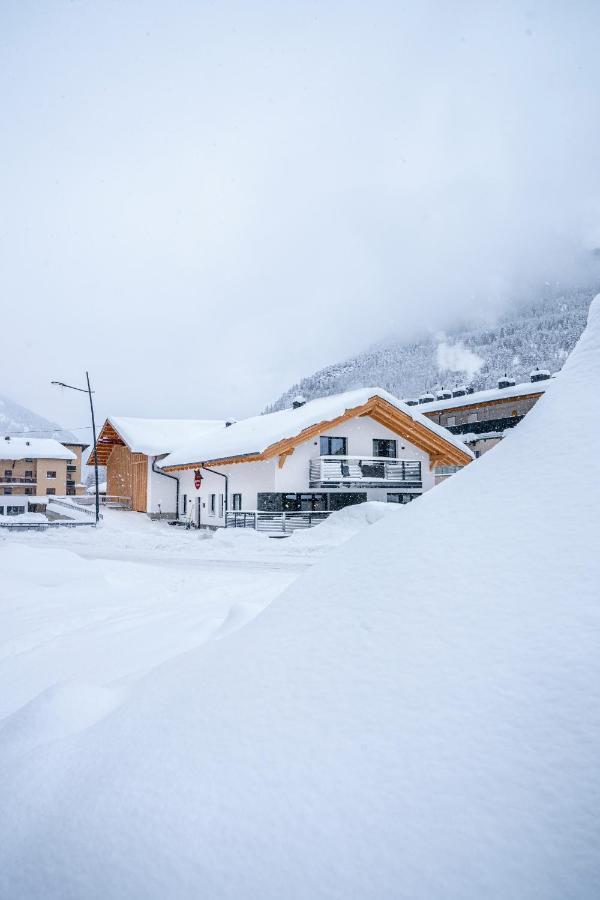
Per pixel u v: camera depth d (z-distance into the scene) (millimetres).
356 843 1670
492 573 2406
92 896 1688
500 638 2129
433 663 2162
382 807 1748
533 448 2967
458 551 2615
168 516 33344
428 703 2021
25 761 2436
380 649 2326
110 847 1840
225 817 1846
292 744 2051
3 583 8375
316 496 23453
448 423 53219
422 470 26141
